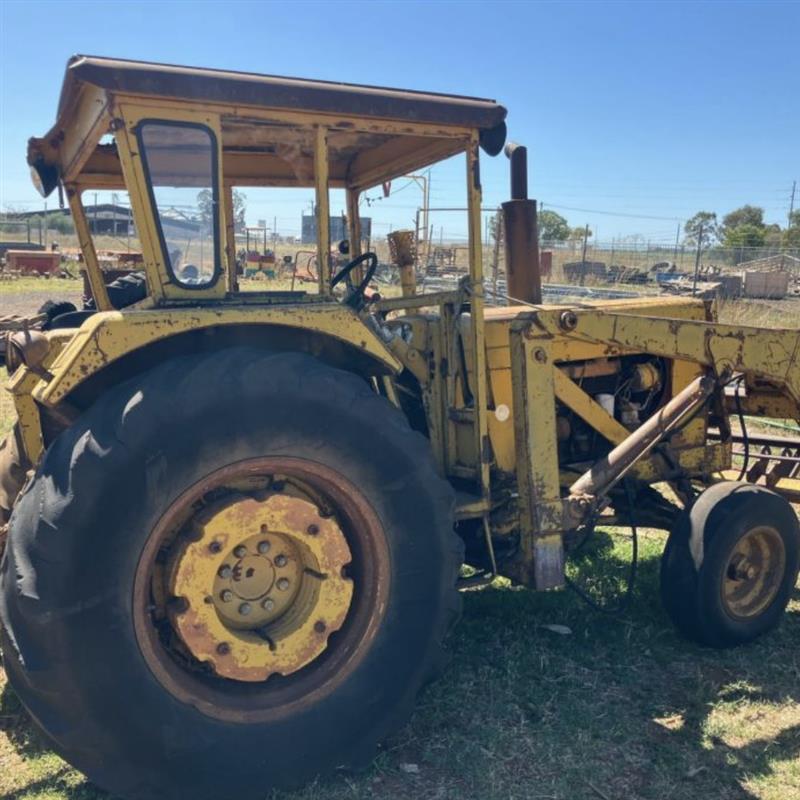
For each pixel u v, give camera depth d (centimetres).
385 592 310
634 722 343
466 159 343
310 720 299
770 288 2750
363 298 412
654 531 580
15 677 268
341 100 307
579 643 410
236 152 358
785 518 420
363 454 300
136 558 270
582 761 315
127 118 283
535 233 455
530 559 380
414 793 298
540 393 378
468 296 363
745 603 417
